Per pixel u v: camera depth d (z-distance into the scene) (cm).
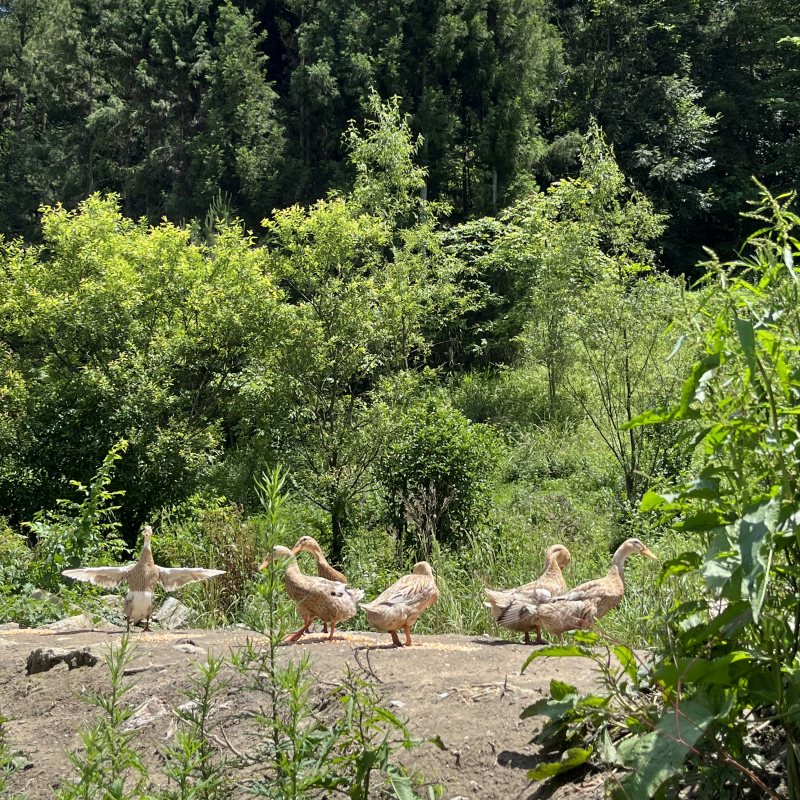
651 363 1539
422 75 3622
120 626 830
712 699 327
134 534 1578
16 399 1673
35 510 1552
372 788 397
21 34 5384
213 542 1159
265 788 343
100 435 1562
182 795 328
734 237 3856
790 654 335
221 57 3994
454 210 3556
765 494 316
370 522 1460
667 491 363
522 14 3628
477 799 386
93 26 4934
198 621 934
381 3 3700
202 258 1881
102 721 364
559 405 2380
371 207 2191
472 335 3006
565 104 4131
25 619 862
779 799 314
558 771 373
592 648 542
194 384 1797
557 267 2102
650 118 3925
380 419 1517
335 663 550
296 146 3850
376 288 1706
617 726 381
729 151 4012
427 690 486
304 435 1583
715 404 341
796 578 343
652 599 696
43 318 1770
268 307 1716
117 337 1795
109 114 4412
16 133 5259
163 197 4084
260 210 3728
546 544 1288
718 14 4306
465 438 1366
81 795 335
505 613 648
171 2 4297
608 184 1950
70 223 1927
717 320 329
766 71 4297
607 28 4175
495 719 435
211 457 1642
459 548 1262
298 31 4378
